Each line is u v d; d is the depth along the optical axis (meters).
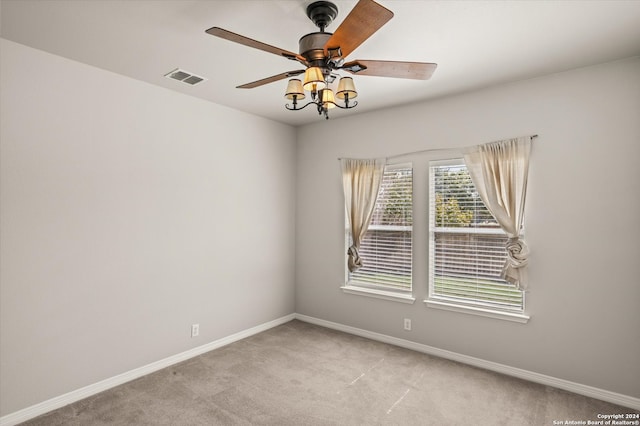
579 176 2.92
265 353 3.71
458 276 3.57
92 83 2.91
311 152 4.72
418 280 3.78
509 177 3.18
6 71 2.48
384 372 3.27
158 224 3.35
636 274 2.71
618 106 2.78
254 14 2.15
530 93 3.14
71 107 2.79
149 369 3.26
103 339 2.96
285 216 4.73
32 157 2.59
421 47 2.56
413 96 3.61
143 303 3.24
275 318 4.60
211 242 3.82
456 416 2.58
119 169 3.08
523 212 3.15
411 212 3.87
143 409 2.66
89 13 2.13
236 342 4.02
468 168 3.43
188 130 3.61
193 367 3.38
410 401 2.78
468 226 3.52
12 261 2.50
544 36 2.40
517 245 3.12
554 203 3.02
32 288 2.59
